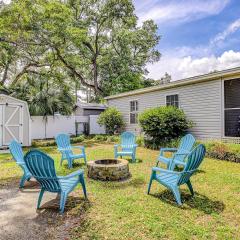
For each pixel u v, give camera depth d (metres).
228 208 3.63
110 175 5.28
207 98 9.35
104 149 10.48
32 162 3.50
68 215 3.46
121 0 21.00
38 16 12.89
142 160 7.66
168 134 9.98
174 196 3.90
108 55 22.81
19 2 12.41
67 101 16.12
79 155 6.98
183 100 10.46
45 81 17.02
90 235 2.84
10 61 16.02
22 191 4.65
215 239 2.71
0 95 10.55
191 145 5.84
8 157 8.77
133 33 23.08
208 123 9.34
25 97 14.98
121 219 3.25
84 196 4.18
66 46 16.02
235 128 9.85
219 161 7.34
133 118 13.89
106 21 22.20
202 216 3.35
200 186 4.74
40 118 14.77
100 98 22.62
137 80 24.06
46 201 4.05
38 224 3.20
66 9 14.23
